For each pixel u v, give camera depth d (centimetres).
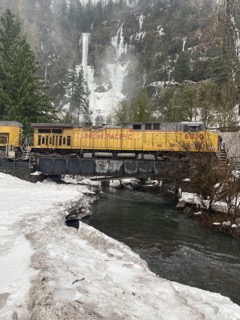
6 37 4291
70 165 2500
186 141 2402
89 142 2647
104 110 9888
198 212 1708
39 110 3894
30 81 3688
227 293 773
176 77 6894
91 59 12681
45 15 14988
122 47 12462
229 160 1805
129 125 2612
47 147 2697
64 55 12719
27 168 2428
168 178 2331
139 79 9919
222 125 2945
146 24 12331
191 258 1053
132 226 1519
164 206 2170
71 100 9756
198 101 3284
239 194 1595
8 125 2731
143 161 2392
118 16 14950
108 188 3406
